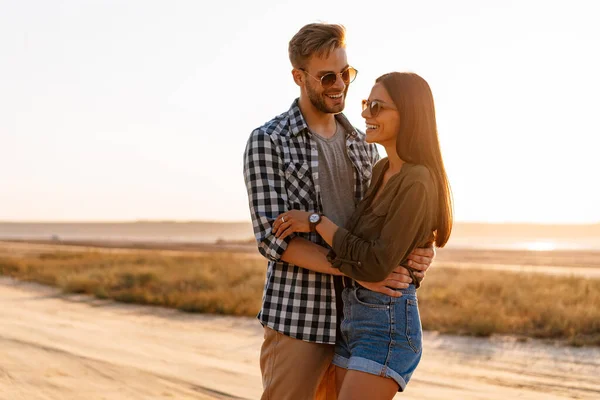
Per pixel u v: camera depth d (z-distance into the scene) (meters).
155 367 7.68
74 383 6.39
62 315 13.94
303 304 3.50
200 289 18.48
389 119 3.26
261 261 30.02
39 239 132.38
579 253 66.19
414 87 3.23
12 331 10.28
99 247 72.94
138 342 10.21
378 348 3.17
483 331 11.17
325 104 3.57
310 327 3.48
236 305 15.10
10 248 65.06
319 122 3.68
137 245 84.38
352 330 3.28
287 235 3.37
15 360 7.39
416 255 3.24
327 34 3.51
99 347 9.16
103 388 6.27
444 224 3.27
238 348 10.05
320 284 3.50
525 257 55.03
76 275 22.45
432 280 19.55
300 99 3.71
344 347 3.46
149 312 15.07
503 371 8.48
